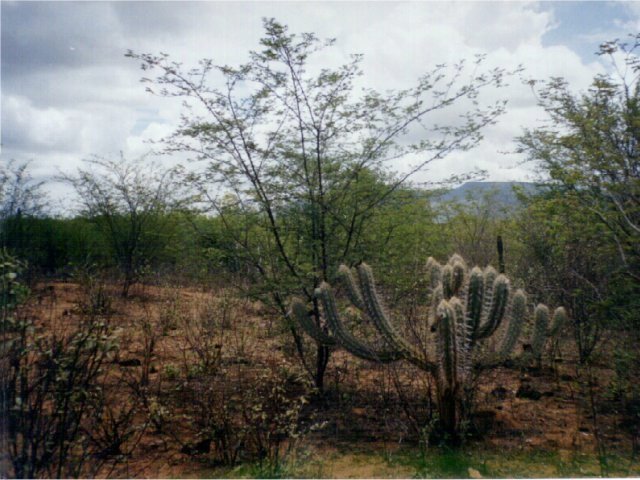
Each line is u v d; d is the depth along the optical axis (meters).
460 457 4.51
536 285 7.79
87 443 3.97
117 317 8.41
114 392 5.51
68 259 12.14
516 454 4.60
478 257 11.41
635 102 5.87
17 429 3.62
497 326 5.12
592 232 6.36
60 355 3.98
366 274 5.24
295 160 6.14
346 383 6.29
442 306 4.59
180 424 5.11
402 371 6.46
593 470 4.28
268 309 7.20
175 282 11.75
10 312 4.01
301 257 6.28
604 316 6.03
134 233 12.28
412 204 6.79
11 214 10.23
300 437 4.90
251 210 6.23
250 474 4.19
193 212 6.29
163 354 7.05
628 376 5.71
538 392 5.95
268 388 5.55
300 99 5.93
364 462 4.43
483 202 12.80
